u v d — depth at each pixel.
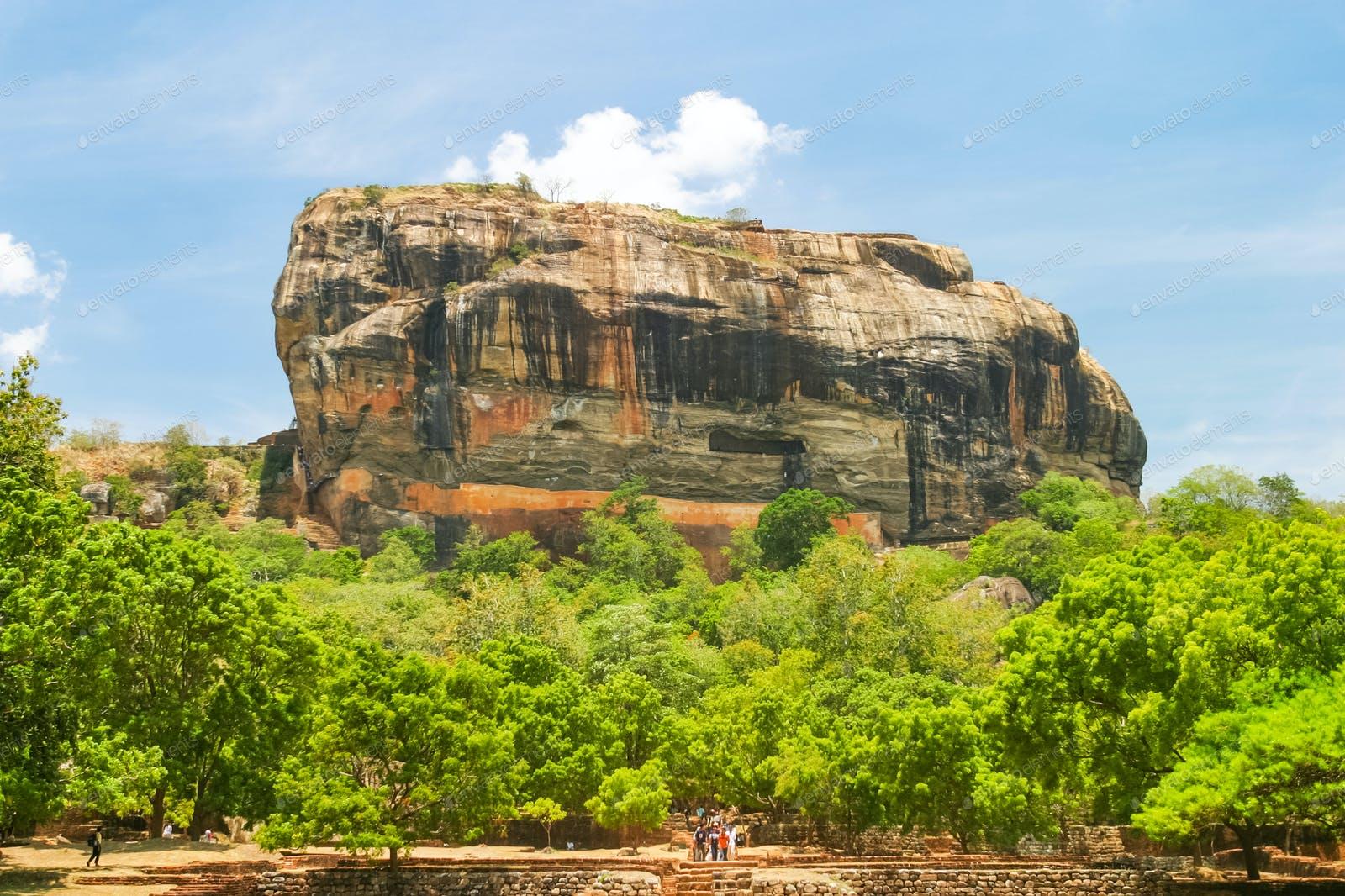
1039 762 44.31
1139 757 41.50
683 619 105.56
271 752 47.69
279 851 47.12
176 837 48.41
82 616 40.56
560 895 39.78
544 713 55.84
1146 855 49.50
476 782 44.09
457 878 40.72
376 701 44.06
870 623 84.44
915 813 49.12
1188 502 116.31
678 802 65.19
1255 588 38.88
